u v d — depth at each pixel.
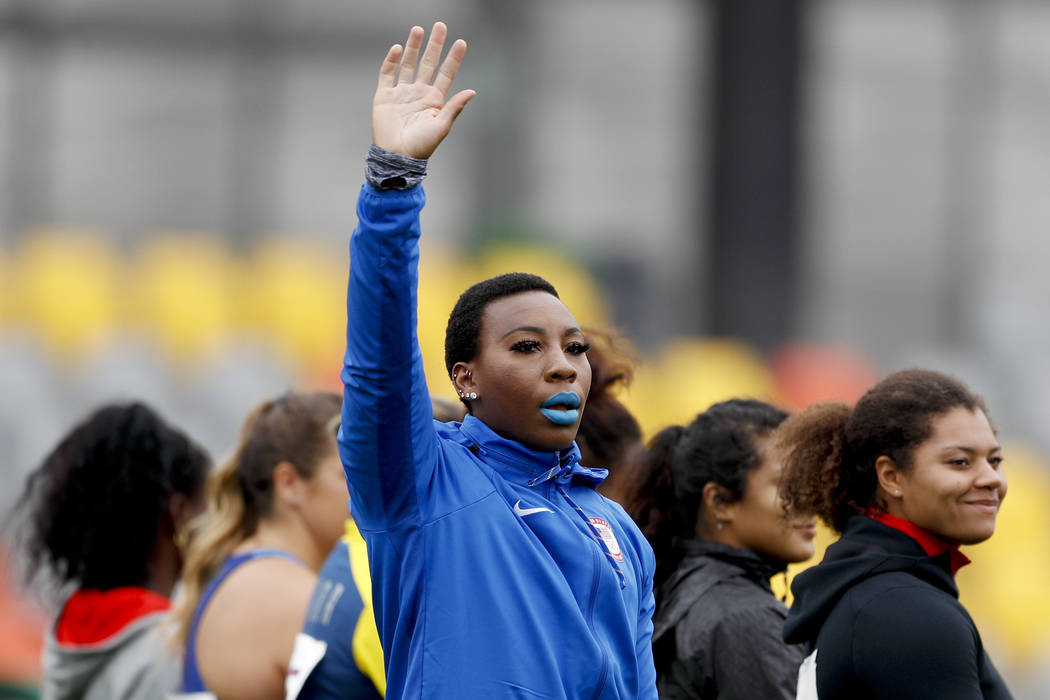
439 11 76.44
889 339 87.00
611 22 86.56
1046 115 88.50
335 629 10.67
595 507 8.56
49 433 42.59
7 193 75.44
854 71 88.62
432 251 73.69
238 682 11.44
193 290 54.31
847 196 88.25
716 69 50.66
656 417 43.03
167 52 77.75
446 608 7.75
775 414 11.21
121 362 47.25
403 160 7.68
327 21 76.81
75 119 78.38
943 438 9.05
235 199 79.62
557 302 8.27
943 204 88.44
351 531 11.42
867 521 9.27
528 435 8.14
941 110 88.69
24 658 23.61
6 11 73.69
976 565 39.56
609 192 86.12
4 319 52.19
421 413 7.87
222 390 46.84
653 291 83.06
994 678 8.80
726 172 50.25
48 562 12.62
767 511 10.95
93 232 78.62
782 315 50.19
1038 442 52.72
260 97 78.56
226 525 12.19
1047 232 88.44
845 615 8.77
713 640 10.35
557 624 7.80
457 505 7.93
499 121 67.50
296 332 54.44
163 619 12.30
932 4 88.44
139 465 12.53
